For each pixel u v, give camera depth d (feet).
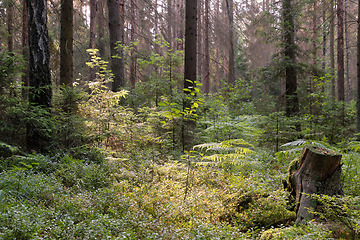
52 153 23.77
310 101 34.60
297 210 14.67
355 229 11.80
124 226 12.05
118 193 16.28
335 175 14.82
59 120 25.31
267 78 45.32
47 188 15.89
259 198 16.14
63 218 11.90
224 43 64.49
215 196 16.94
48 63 26.71
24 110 22.52
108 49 60.70
